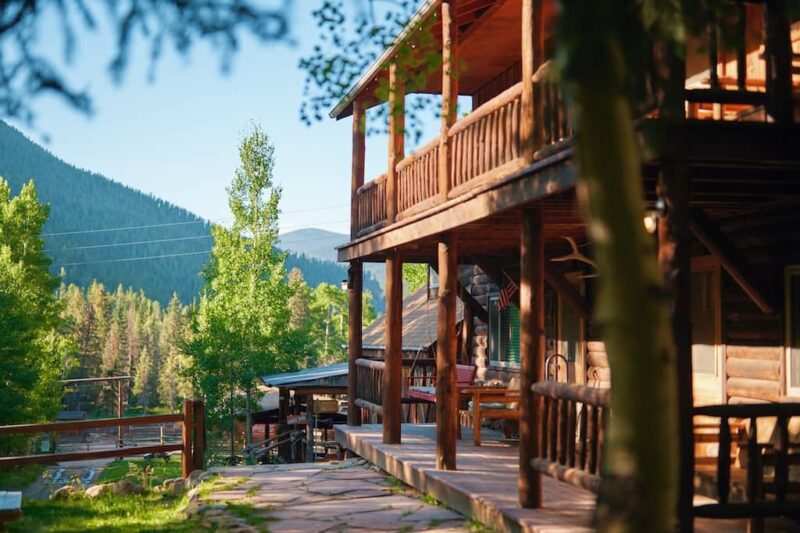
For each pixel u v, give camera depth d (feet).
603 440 23.65
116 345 410.11
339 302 318.45
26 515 35.86
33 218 164.04
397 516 31.04
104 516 35.65
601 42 11.00
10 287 139.44
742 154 21.81
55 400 164.76
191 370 135.13
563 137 26.43
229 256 141.08
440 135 36.45
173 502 39.19
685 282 21.07
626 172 10.93
